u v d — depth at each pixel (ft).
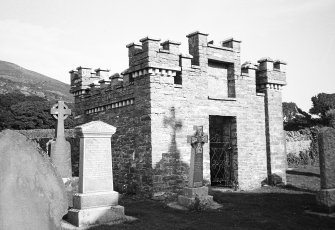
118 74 57.00
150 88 48.16
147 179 48.08
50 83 463.83
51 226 11.95
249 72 60.23
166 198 46.42
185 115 51.26
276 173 60.75
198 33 54.13
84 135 34.58
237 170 56.65
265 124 61.57
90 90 65.87
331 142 38.22
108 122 59.41
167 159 48.88
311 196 48.47
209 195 44.09
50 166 12.32
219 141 60.23
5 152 11.37
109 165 35.83
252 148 59.06
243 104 58.65
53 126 154.20
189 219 35.09
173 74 50.29
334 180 37.76
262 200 45.65
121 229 30.73
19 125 148.66
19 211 11.32
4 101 172.76
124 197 48.52
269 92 62.03
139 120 50.34
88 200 33.58
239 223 33.42
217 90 57.67
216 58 56.13
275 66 64.23
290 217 35.76
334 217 35.29
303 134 104.32
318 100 124.98
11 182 11.32
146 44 48.11
